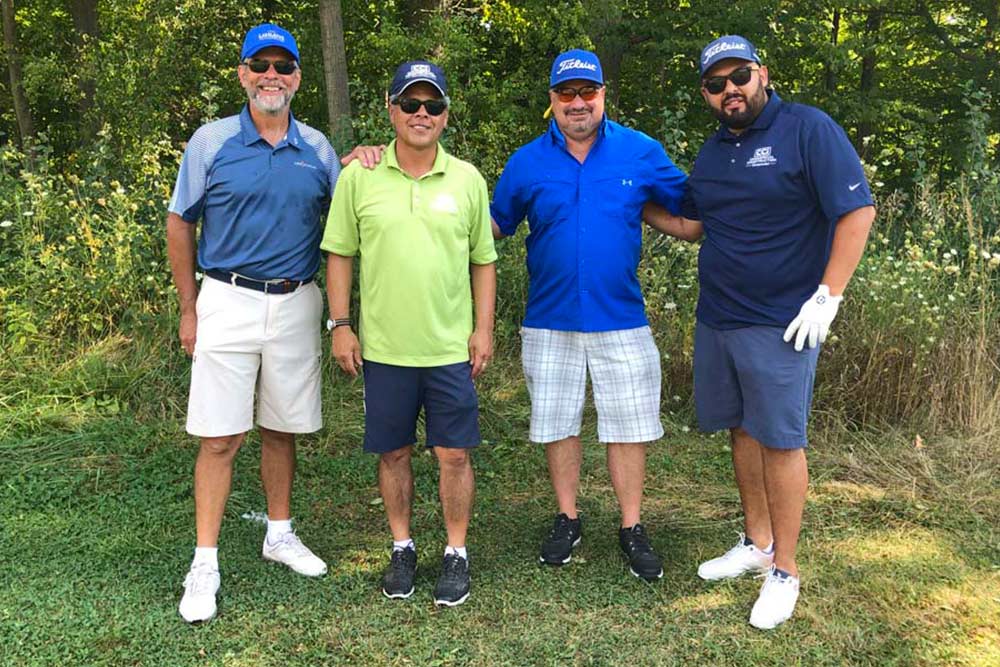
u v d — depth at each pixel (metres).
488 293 3.10
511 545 3.56
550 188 3.24
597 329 3.26
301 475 4.27
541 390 3.37
